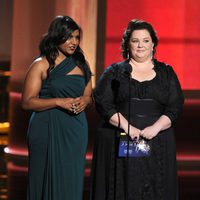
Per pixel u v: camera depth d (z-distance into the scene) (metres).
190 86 32.06
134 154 15.38
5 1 39.81
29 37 33.28
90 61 31.58
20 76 33.72
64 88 15.84
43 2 32.69
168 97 15.70
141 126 15.46
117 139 15.61
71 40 15.63
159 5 31.95
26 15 33.22
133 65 15.77
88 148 31.16
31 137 15.97
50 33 15.70
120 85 15.57
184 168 30.89
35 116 15.95
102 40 31.62
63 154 15.90
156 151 15.52
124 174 15.48
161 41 32.00
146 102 15.55
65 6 32.16
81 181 16.12
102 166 15.77
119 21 31.73
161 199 15.45
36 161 16.00
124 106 15.58
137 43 15.52
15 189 24.86
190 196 23.67
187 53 32.03
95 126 31.19
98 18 31.69
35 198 16.05
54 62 15.83
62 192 15.91
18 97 33.91
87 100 16.02
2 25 40.19
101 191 15.70
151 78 15.65
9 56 40.91
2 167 30.97
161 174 15.50
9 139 34.47
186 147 31.73
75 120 15.97
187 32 32.00
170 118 15.52
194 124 31.77
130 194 15.36
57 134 15.87
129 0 31.80
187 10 31.95
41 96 15.99
